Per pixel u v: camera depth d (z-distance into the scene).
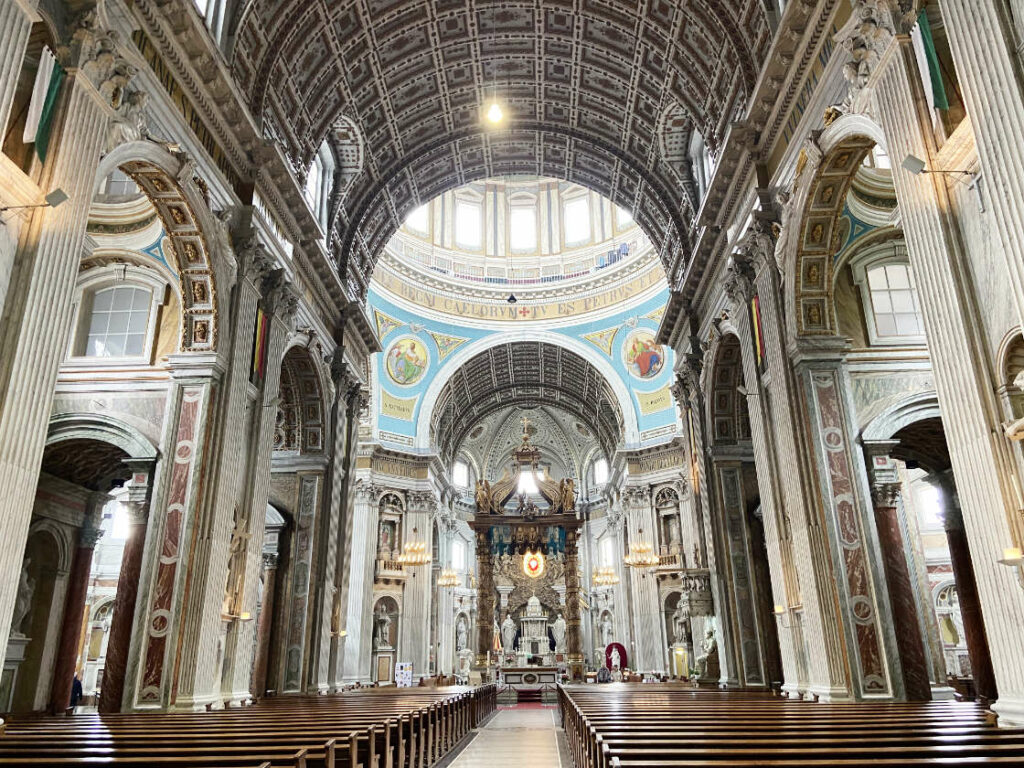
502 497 32.03
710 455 17.27
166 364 12.09
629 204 22.25
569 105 19.94
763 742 4.61
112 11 9.04
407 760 7.75
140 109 9.21
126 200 12.49
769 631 15.97
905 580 10.60
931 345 7.21
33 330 7.17
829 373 11.30
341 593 18.58
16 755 4.68
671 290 20.36
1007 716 6.07
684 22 15.46
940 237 7.07
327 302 18.02
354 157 19.19
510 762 10.24
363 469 30.59
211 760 4.27
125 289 12.94
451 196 35.69
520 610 39.34
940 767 3.67
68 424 11.81
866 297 12.04
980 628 13.62
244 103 12.45
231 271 12.25
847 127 9.62
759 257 12.71
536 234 36.19
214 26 11.88
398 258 32.78
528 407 42.34
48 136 7.68
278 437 18.08
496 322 34.81
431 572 33.56
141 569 10.91
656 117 18.48
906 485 12.85
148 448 11.57
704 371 17.72
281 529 17.62
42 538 14.77
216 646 11.20
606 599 38.47
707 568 18.08
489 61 18.69
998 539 6.35
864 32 8.29
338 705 11.55
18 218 7.25
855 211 11.85
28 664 14.23
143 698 10.20
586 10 16.78
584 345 34.34
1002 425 6.41
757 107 12.55
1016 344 6.38
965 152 6.95
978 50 6.40
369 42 16.58
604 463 42.19
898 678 9.80
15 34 6.96
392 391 32.88
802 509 10.93
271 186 13.76
